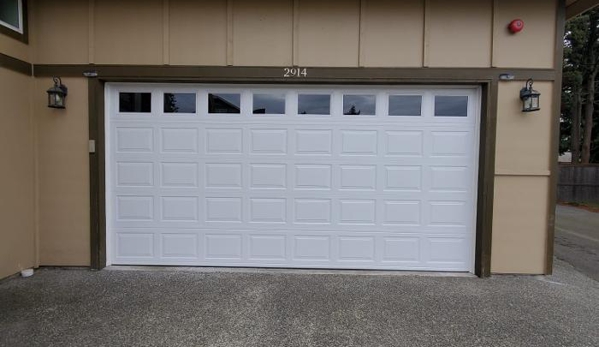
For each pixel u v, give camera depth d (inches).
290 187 186.5
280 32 178.7
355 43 178.5
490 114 177.0
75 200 183.2
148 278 172.6
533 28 175.5
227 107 186.2
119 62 179.5
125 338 120.0
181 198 187.8
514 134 178.2
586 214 420.8
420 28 177.2
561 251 240.8
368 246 187.6
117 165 186.7
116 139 186.1
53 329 124.8
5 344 115.3
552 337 123.6
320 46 178.7
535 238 180.9
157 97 185.5
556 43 175.5
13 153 169.3
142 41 179.3
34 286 161.2
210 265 189.5
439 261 186.9
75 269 183.6
